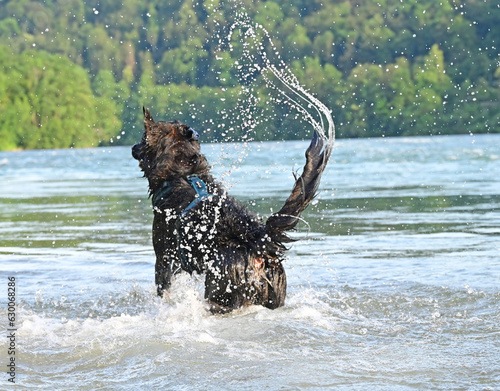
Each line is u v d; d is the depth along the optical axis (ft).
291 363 17.52
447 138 259.60
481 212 49.21
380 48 337.72
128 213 55.06
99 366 17.94
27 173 123.34
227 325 21.06
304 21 332.60
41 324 22.52
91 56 347.36
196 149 24.62
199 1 314.76
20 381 16.92
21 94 291.79
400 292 25.41
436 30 344.28
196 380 16.47
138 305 25.44
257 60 168.96
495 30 347.56
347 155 152.25
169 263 24.63
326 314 22.71
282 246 22.54
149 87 287.48
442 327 20.85
